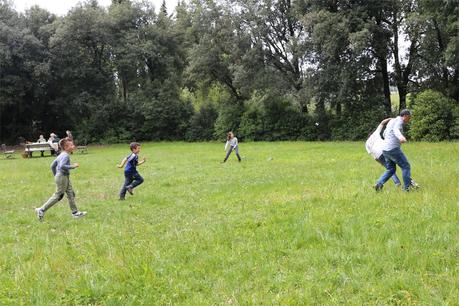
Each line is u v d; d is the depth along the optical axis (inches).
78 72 1825.8
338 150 983.0
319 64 1376.7
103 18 1823.3
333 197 386.9
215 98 2018.9
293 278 210.4
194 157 1006.4
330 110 1513.3
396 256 224.4
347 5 1323.8
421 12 1188.5
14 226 372.8
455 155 653.9
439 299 177.3
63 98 1876.2
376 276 206.7
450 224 270.7
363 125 1382.9
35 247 294.7
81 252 274.7
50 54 1784.0
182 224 340.2
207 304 189.3
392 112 1398.9
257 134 1638.8
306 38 1374.3
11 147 1791.3
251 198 431.5
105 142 1861.5
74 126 1953.7
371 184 437.7
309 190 444.8
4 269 253.3
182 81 1996.8
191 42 1925.4
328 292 193.0
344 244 251.4
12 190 596.4
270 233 287.6
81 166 895.1
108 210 421.1
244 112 1684.3
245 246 263.3
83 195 525.3
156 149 1381.6
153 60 1934.1
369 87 1441.9
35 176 753.0
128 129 1929.1
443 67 1234.0
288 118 1574.8
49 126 2021.4
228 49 1638.8
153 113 1835.6
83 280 221.3
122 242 291.1
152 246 274.5
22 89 1747.0
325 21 1226.0
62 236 325.7
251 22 1531.7
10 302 198.8
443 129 1141.7
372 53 1339.8
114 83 2036.2
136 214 398.3
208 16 1611.7
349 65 1284.4
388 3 1269.7
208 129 1806.1
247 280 213.9
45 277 229.8
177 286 209.9
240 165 772.6
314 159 806.5
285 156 909.2
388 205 336.5
